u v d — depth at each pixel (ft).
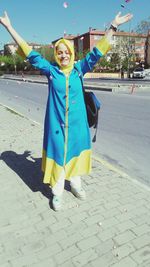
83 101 12.92
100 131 28.25
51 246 10.90
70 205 13.41
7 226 12.14
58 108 12.55
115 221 12.25
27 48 12.46
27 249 10.79
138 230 11.66
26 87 92.12
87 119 13.37
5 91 78.95
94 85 85.97
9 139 24.70
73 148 13.06
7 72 255.91
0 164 18.80
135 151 22.00
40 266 9.98
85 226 11.97
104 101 50.06
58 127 12.71
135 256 10.31
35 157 20.07
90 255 10.39
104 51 12.69
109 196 14.25
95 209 13.16
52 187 13.16
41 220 12.48
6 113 38.47
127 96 57.82
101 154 21.43
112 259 10.19
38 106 47.16
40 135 25.95
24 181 16.21
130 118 34.14
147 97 55.06
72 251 10.61
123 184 15.52
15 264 10.09
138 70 148.25
